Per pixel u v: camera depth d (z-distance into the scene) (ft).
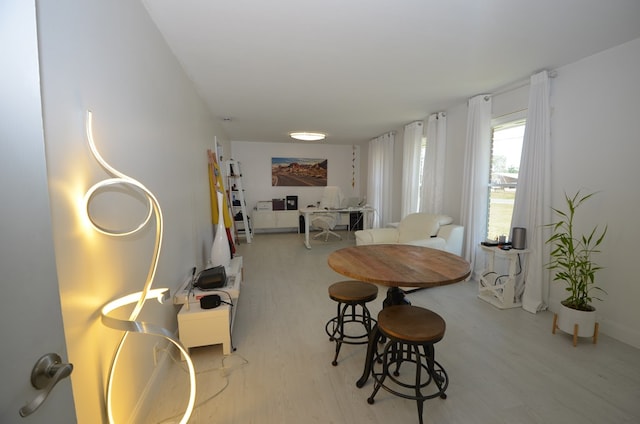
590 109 7.64
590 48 7.21
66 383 2.23
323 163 24.36
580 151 7.89
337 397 5.28
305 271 13.16
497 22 6.05
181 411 4.97
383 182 19.49
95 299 3.56
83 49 3.41
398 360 5.59
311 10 5.62
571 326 6.97
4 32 1.80
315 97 11.25
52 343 2.13
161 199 6.03
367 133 19.31
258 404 5.10
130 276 4.53
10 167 1.83
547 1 5.35
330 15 5.80
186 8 5.52
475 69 8.53
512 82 9.65
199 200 10.15
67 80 3.09
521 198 9.20
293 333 7.59
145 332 3.53
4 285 1.78
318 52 7.44
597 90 7.47
